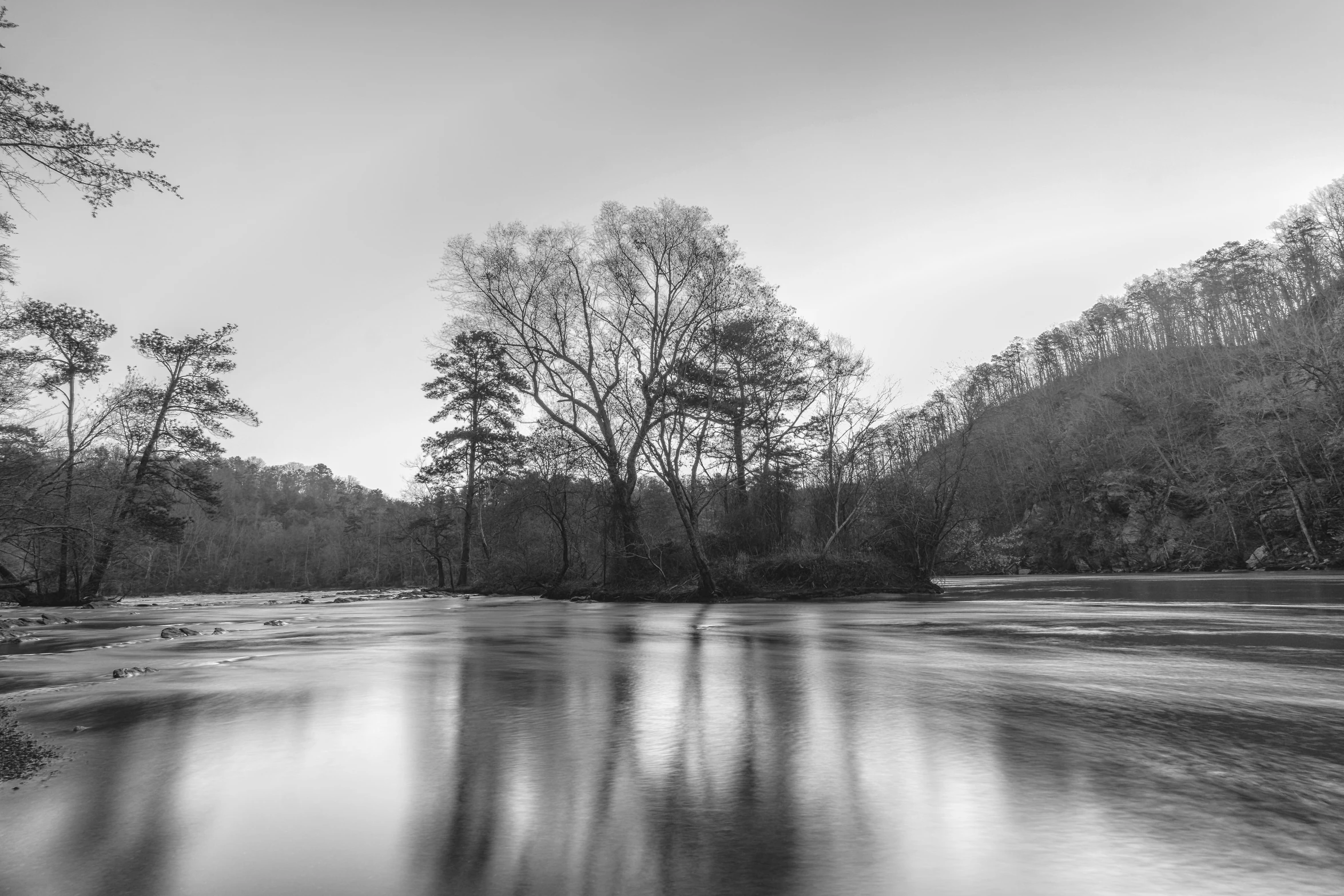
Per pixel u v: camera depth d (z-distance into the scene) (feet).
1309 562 185.06
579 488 138.00
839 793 14.76
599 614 78.79
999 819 12.97
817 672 31.37
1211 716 21.20
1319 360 197.36
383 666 35.24
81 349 108.06
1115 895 9.84
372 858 11.83
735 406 125.39
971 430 114.83
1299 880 10.22
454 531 213.05
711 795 14.83
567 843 12.39
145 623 76.33
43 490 76.95
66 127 30.19
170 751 18.94
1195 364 285.02
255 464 533.96
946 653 37.37
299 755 18.39
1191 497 236.22
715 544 116.06
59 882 11.09
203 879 11.11
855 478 117.19
